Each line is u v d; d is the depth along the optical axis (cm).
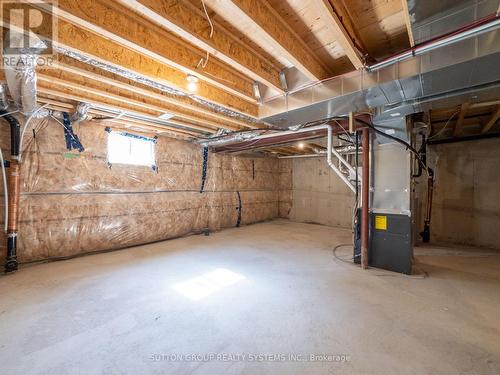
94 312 200
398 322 187
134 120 367
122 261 335
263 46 210
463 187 448
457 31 157
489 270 303
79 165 357
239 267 313
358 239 330
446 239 463
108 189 388
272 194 755
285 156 720
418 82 194
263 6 158
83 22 147
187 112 334
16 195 292
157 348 157
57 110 322
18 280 263
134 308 207
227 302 219
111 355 150
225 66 241
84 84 243
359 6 164
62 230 340
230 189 620
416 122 322
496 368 139
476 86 201
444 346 158
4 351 152
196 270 301
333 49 213
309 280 270
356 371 137
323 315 197
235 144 497
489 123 370
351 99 229
